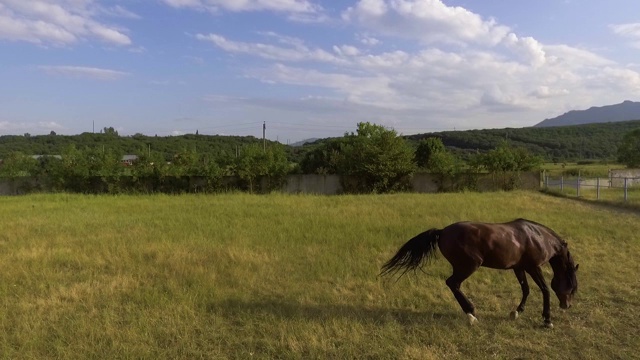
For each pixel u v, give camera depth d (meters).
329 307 6.45
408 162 30.62
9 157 33.31
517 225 6.17
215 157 32.06
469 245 5.89
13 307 6.34
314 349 5.05
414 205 17.69
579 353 5.15
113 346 5.07
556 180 34.59
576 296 7.07
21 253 9.32
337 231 11.80
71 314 6.10
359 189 31.31
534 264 6.05
